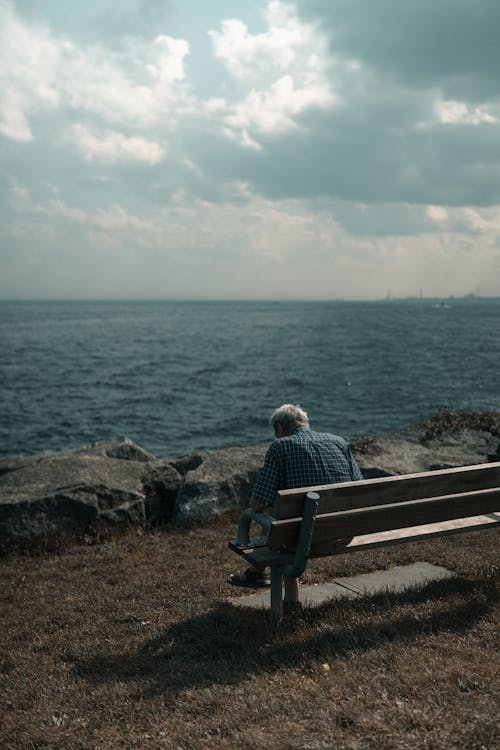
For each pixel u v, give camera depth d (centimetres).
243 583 482
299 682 366
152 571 641
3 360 5275
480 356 5412
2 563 715
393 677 360
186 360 5362
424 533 473
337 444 481
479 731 298
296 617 461
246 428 2530
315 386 3656
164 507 870
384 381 3834
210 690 362
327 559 614
